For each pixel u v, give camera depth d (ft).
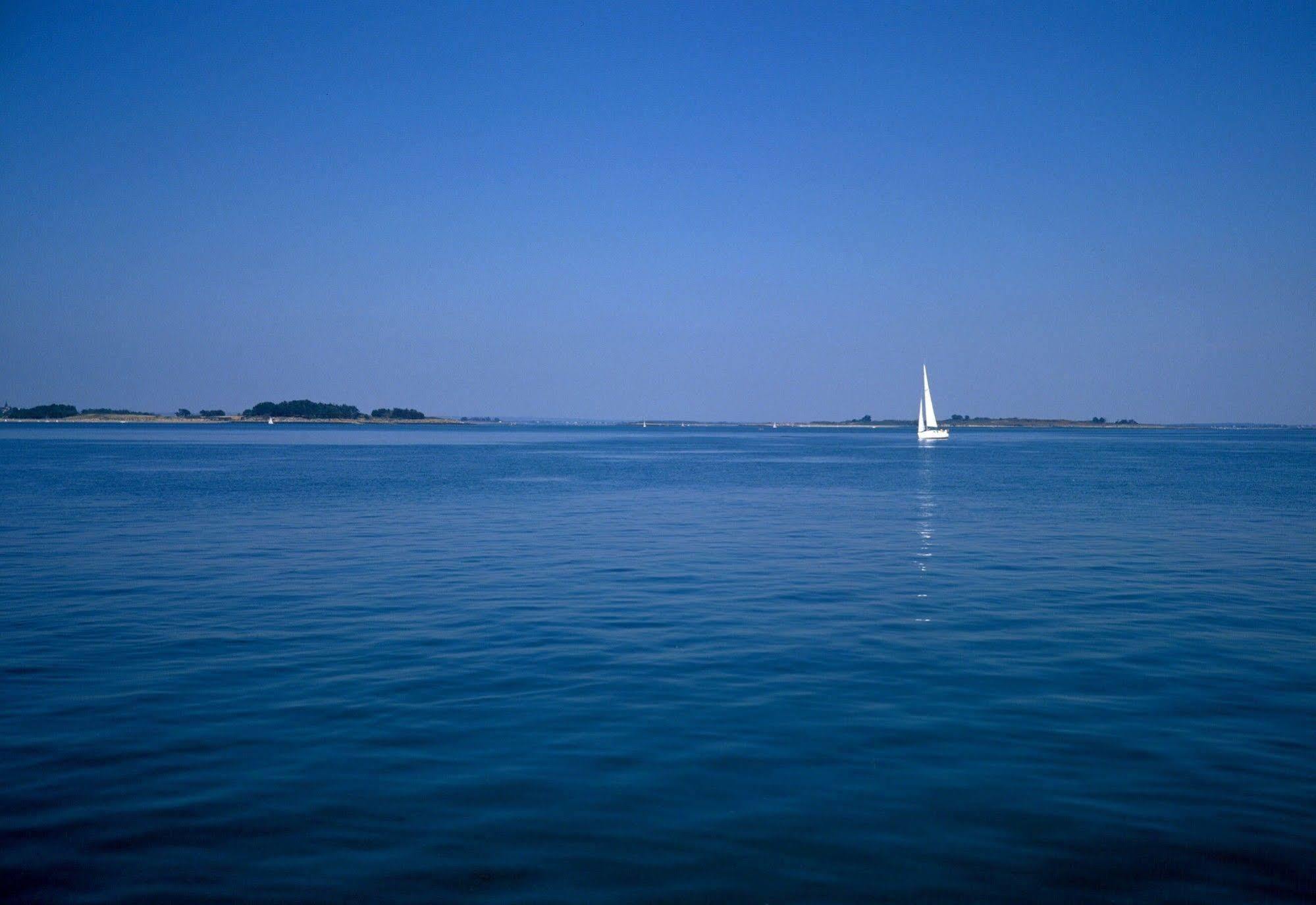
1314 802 33.06
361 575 83.92
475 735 40.14
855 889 27.55
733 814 32.24
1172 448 527.40
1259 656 53.98
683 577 82.99
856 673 50.16
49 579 81.15
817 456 398.83
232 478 220.23
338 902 26.84
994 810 32.48
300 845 30.07
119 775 35.55
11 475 227.61
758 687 47.42
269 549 100.94
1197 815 32.07
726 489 196.44
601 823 31.55
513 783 34.91
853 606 69.41
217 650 55.36
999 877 28.17
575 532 118.01
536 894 27.30
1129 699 45.34
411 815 32.19
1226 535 114.01
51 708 43.73
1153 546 104.42
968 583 79.87
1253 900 26.94
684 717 42.55
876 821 31.73
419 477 232.94
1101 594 74.69
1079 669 51.01
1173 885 27.76
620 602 71.15
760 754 37.76
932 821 31.71
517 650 55.62
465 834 30.81
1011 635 59.62
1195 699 45.29
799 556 96.48
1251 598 72.59
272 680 48.75
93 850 29.68
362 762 36.88
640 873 28.40
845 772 35.88
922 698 45.44
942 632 60.59
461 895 27.22
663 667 51.55
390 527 123.03
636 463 321.93
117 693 46.26
